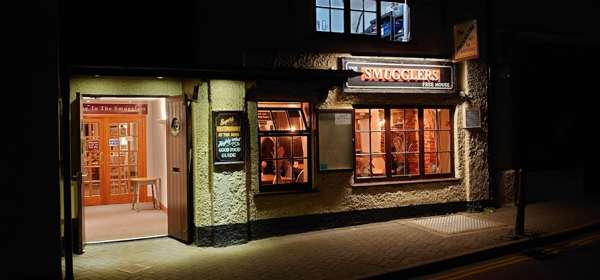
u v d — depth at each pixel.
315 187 9.59
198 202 8.64
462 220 10.23
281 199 9.24
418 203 10.55
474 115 10.95
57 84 6.39
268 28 9.10
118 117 13.35
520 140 12.07
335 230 9.61
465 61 10.94
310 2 9.50
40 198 6.31
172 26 8.62
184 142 8.77
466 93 10.95
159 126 12.46
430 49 10.62
